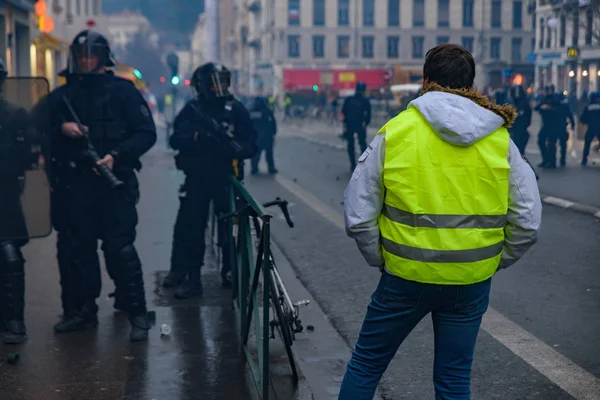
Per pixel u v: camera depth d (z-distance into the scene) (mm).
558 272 7922
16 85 5508
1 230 5562
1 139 5496
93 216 5805
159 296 6891
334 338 5832
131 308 5680
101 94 5664
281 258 8711
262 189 15305
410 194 3299
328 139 34000
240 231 5688
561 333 5895
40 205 5586
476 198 3299
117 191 5652
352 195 3365
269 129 18594
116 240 5672
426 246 3309
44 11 25438
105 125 5652
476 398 4660
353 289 7320
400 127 3322
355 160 18828
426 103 3295
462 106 3268
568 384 4871
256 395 4660
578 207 12117
